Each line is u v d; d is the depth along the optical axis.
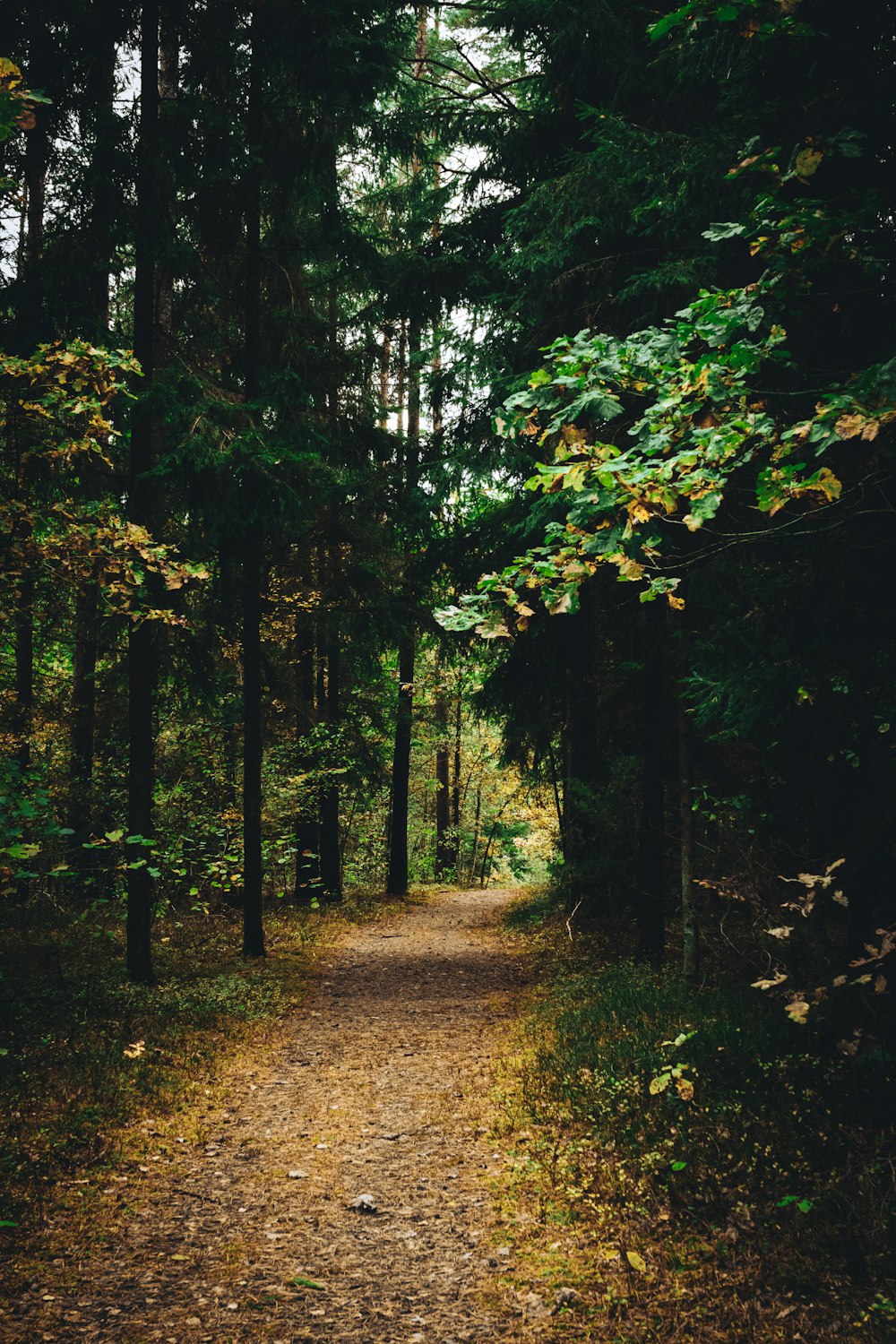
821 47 4.41
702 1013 8.38
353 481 14.83
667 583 4.26
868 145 4.38
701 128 7.41
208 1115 7.57
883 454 4.06
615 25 9.29
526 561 4.46
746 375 4.30
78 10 10.12
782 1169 5.31
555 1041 8.84
